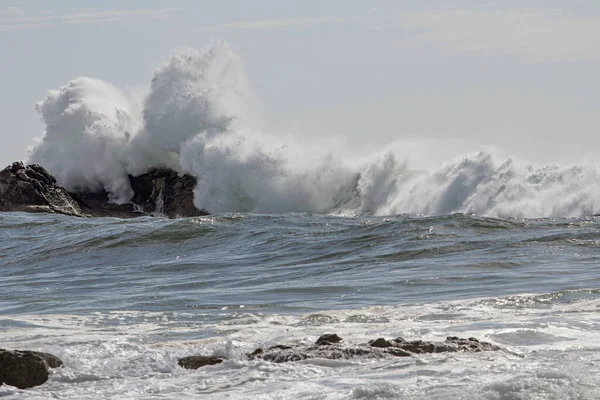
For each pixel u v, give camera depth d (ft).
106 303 173.47
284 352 98.17
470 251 234.17
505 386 73.67
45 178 569.64
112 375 92.89
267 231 293.84
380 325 127.34
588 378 75.61
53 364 94.48
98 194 636.07
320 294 174.81
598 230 259.39
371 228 279.90
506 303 147.54
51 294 197.47
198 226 310.45
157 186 623.77
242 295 177.47
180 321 144.15
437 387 76.38
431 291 172.24
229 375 89.92
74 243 304.71
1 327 140.67
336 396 77.61
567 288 167.02
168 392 84.07
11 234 337.52
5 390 85.81
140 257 279.69
